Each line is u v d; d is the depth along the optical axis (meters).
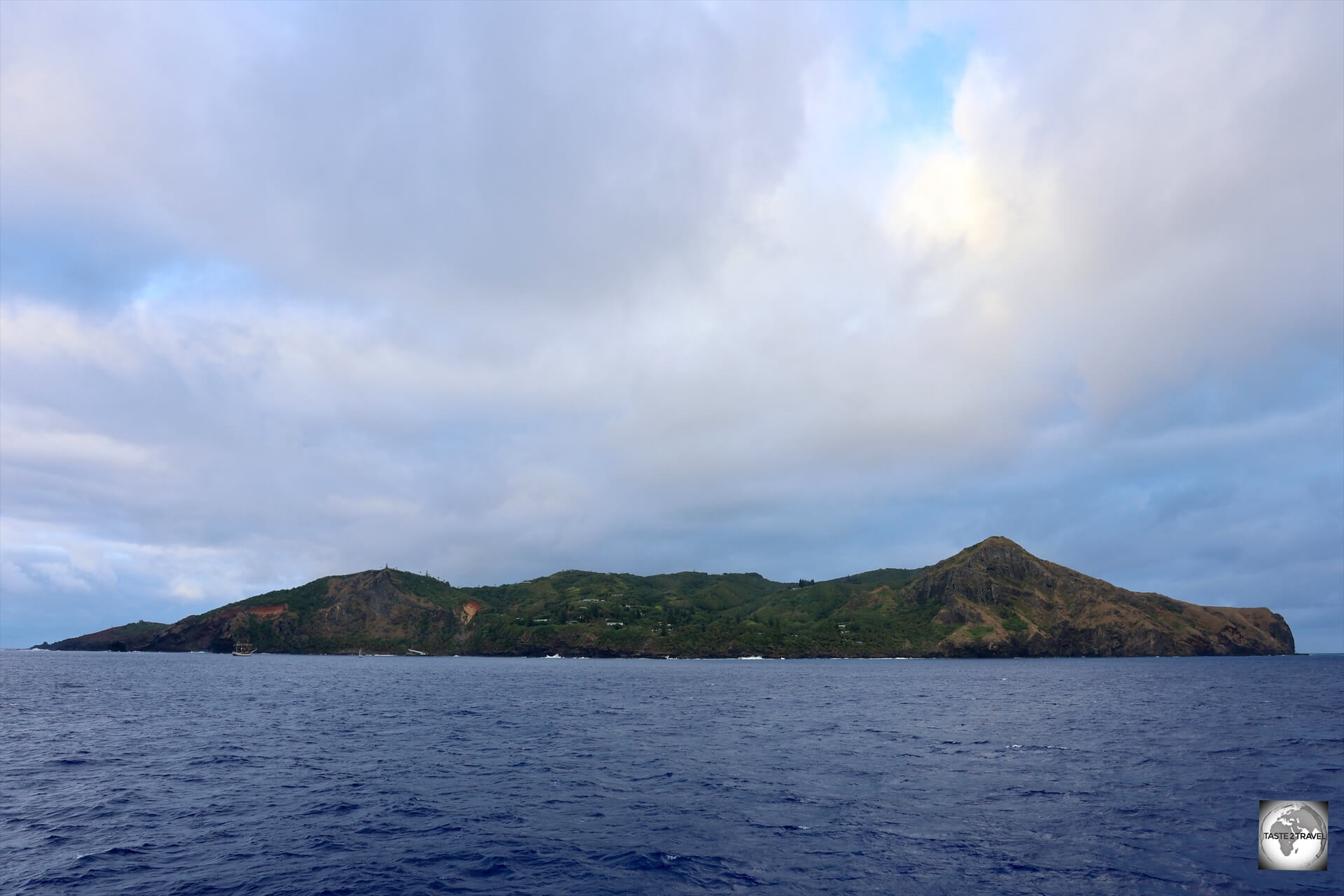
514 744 47.81
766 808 29.08
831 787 33.28
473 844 24.53
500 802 30.55
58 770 38.31
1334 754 41.75
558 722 61.12
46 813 28.95
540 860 22.69
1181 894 19.28
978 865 21.70
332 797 31.73
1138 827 25.80
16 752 44.41
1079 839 24.28
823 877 20.83
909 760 40.56
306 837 25.42
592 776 36.41
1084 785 33.09
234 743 48.12
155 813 28.78
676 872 21.48
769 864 22.08
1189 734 51.81
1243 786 32.66
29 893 20.12
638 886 20.36
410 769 38.56
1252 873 20.86
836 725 59.09
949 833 25.20
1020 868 21.42
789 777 35.78
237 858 23.19
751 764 39.69
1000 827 25.86
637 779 35.47
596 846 24.16
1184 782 33.66
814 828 26.02
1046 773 36.41
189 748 45.97
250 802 30.81
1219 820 26.56
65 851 23.88
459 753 43.88
